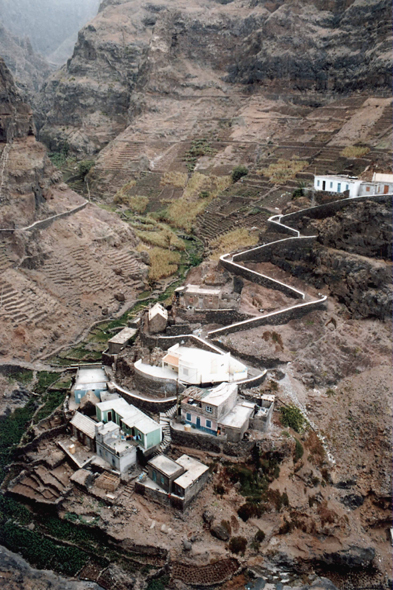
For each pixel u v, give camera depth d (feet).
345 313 233.35
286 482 168.04
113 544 151.74
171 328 216.74
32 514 162.20
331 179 285.23
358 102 444.55
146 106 574.15
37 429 186.19
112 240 335.47
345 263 239.71
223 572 146.82
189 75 583.58
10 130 316.19
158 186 478.59
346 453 184.65
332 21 510.58
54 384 213.66
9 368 220.64
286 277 259.19
